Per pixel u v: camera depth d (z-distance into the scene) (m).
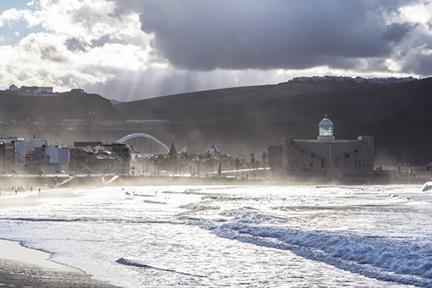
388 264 67.00
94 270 70.38
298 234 93.12
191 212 161.88
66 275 67.19
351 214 147.62
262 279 64.00
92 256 81.75
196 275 66.81
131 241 98.69
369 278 62.31
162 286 61.09
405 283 59.19
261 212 150.00
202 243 94.44
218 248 88.06
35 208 188.75
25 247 91.88
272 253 81.50
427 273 61.31
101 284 61.97
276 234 97.69
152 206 198.62
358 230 101.69
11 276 66.31
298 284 61.03
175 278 65.31
